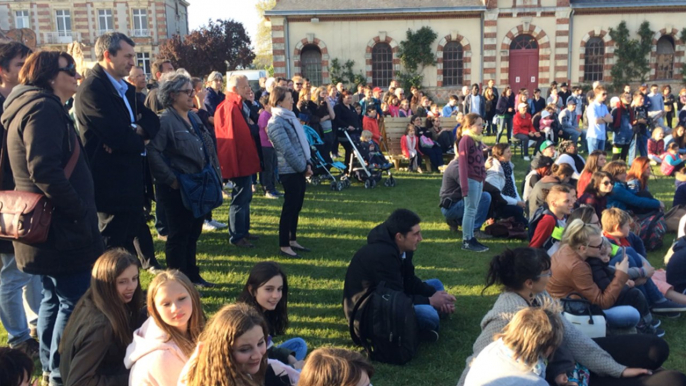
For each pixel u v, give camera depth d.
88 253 4.00
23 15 43.19
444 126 15.16
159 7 43.69
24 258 3.90
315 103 12.27
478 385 3.38
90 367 3.34
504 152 8.91
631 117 14.07
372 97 18.20
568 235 5.06
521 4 29.97
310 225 8.88
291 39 30.56
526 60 30.75
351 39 30.59
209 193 5.76
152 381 3.15
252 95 7.58
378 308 4.76
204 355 2.82
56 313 4.19
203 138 6.08
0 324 5.35
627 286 5.25
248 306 3.00
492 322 4.04
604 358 4.02
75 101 4.90
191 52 38.50
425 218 9.46
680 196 8.77
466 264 7.25
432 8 30.05
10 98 3.88
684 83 30.44
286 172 7.09
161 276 3.32
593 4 29.86
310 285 6.42
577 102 19.81
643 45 30.16
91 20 43.44
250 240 7.89
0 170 4.05
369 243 5.11
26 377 2.81
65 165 3.95
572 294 4.98
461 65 30.98
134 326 3.56
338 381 2.56
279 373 3.64
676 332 5.52
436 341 5.21
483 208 8.38
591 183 7.77
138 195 5.18
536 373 3.32
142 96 7.30
